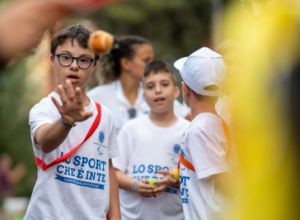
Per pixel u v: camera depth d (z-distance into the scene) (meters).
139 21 34.59
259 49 3.14
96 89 9.95
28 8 3.34
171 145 8.46
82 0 3.35
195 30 36.62
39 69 25.84
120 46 9.95
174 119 8.59
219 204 6.64
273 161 3.09
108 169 7.09
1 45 3.32
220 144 6.63
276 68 3.10
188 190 6.93
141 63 9.97
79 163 6.83
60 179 6.77
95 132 6.91
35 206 6.81
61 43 6.73
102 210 6.96
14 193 23.16
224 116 6.46
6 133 25.70
